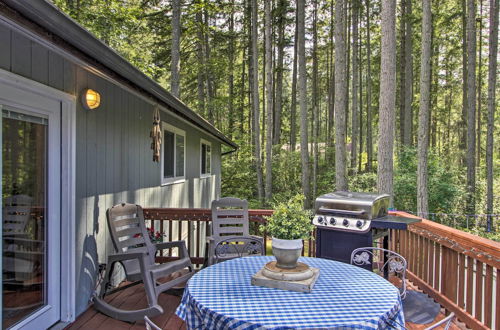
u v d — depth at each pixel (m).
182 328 3.03
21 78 2.54
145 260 3.20
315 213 3.69
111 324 3.13
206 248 4.36
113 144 4.18
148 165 5.49
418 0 16.66
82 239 3.42
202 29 12.97
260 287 2.10
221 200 4.46
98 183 3.78
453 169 14.40
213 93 19.50
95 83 3.69
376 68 21.61
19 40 2.53
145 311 3.12
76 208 3.29
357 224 3.41
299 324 1.61
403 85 17.31
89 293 3.56
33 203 2.79
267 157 13.85
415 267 3.91
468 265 2.88
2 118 2.45
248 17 18.53
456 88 22.25
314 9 18.86
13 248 2.58
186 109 4.99
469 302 2.86
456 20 17.72
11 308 2.57
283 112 25.72
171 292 3.75
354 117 17.92
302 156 13.86
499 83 21.39
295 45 20.16
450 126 24.97
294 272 2.13
